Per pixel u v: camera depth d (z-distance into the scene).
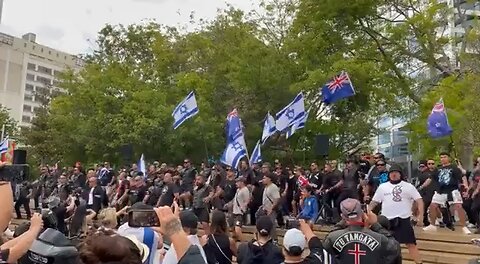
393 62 24.33
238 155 15.73
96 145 30.78
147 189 16.62
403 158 42.47
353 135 29.84
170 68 32.84
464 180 12.59
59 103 34.62
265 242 5.24
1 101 101.88
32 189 20.02
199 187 14.52
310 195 13.32
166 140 28.20
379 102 24.84
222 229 6.22
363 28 24.69
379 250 4.77
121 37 39.03
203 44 30.78
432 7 23.25
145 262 3.66
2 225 2.67
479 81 18.97
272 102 26.45
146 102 29.64
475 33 20.39
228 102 27.45
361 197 13.40
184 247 2.74
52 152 38.66
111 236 2.22
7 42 106.88
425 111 20.67
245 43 26.69
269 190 13.05
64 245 3.33
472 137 19.42
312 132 26.88
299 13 25.47
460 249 10.57
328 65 24.08
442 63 24.33
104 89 32.25
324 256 4.48
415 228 12.25
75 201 12.98
